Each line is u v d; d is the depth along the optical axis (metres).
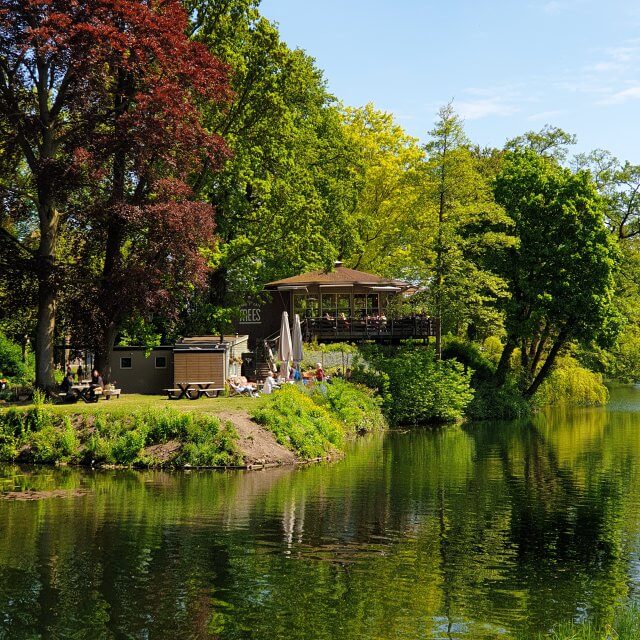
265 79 47.50
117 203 35.53
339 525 21.20
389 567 17.62
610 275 55.91
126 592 15.88
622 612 14.61
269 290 57.22
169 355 43.88
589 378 66.81
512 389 57.97
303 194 51.25
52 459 30.72
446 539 20.03
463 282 51.41
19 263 36.09
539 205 56.12
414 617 14.73
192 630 14.09
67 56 34.12
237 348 47.34
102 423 31.16
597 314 55.84
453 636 13.91
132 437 30.33
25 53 34.06
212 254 46.91
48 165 34.88
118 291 35.91
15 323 49.62
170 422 30.88
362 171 63.78
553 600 15.72
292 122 49.78
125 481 27.11
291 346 45.06
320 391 41.94
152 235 36.34
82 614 14.78
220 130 47.53
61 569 17.23
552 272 56.06
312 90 57.91
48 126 36.78
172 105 35.91
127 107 37.88
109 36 34.12
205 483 26.83
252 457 30.55
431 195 54.47
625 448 37.44
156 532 20.20
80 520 21.39
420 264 52.66
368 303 60.41
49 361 37.75
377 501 24.34
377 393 48.44
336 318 55.47
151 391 43.91
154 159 37.16
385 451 35.94
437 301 51.94
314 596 15.73
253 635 13.91
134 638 13.79
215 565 17.56
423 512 22.97
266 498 24.47
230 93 39.12
